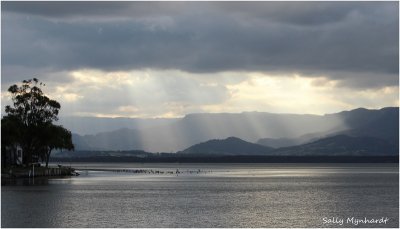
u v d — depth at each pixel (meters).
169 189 146.12
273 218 87.38
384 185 170.50
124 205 102.56
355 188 155.12
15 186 145.88
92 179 194.75
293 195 128.38
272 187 159.12
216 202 109.88
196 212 93.44
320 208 100.56
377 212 95.06
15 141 190.88
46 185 151.00
